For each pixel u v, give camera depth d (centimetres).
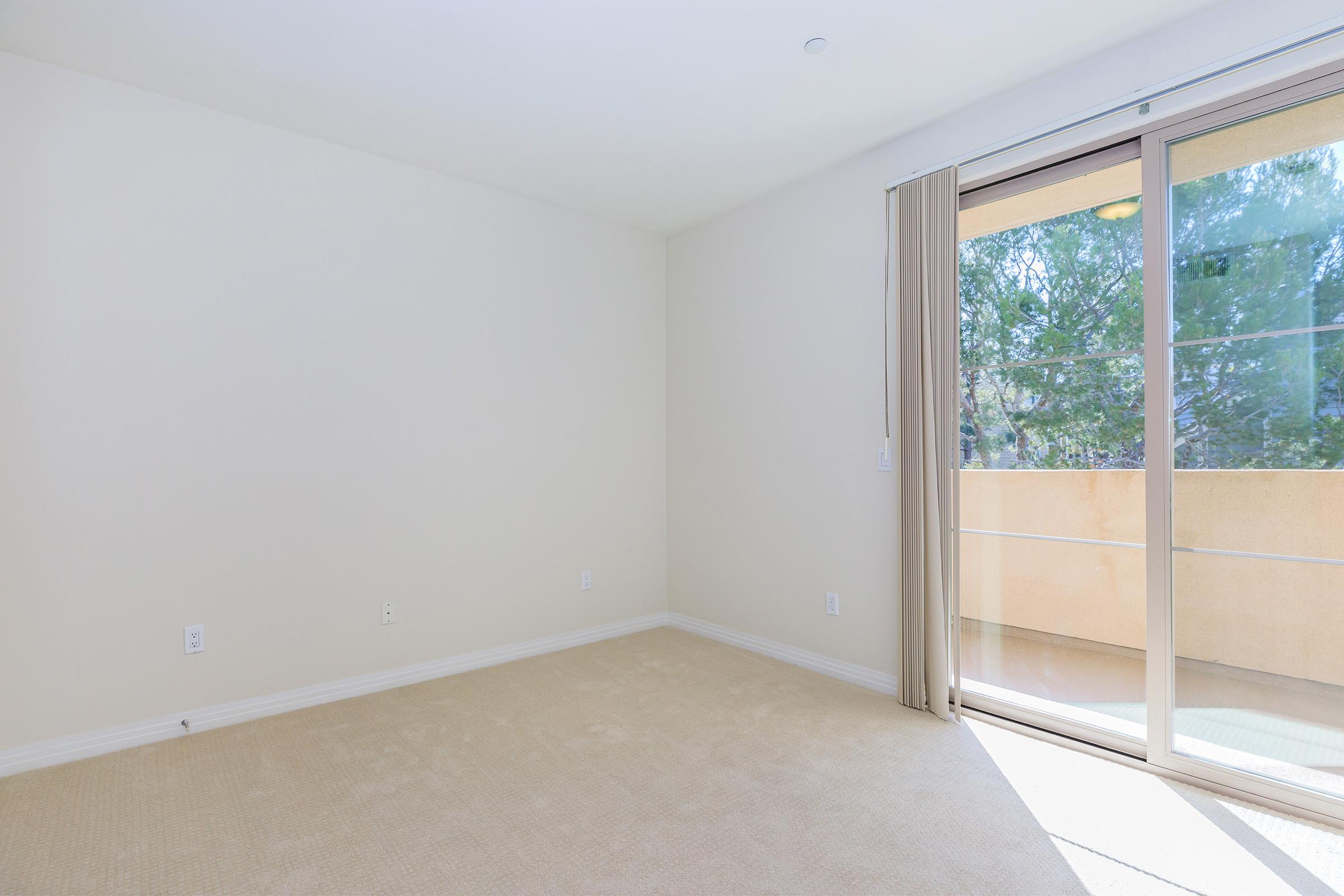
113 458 258
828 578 343
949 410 287
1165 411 233
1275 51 205
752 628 385
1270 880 178
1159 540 234
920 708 295
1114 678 253
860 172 327
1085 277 260
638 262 432
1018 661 279
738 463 393
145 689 265
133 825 206
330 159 312
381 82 260
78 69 250
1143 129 238
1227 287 222
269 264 294
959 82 262
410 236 336
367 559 321
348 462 315
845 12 218
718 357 407
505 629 368
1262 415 216
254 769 242
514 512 373
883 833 201
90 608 254
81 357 252
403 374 333
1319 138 204
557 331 392
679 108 281
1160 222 235
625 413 424
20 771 240
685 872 183
